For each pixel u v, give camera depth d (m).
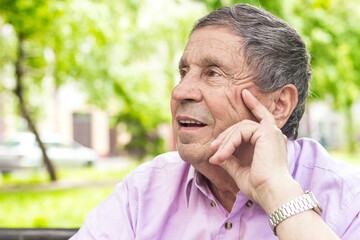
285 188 1.08
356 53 11.55
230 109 1.23
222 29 1.26
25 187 11.49
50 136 17.84
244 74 1.23
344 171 1.31
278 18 1.30
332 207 1.25
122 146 19.48
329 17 10.60
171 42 10.93
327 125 35.53
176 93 1.25
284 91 1.30
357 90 14.11
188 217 1.37
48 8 8.88
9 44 11.67
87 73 11.44
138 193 1.43
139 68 11.98
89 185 11.62
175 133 1.29
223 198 1.36
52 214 7.19
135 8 9.76
